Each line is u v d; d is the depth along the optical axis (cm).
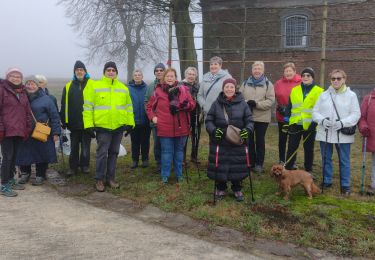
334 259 414
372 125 595
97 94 611
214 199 555
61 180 690
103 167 633
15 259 399
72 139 718
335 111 588
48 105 668
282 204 548
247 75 1748
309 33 1636
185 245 442
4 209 543
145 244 442
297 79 711
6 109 588
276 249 434
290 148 669
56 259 402
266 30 1716
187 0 1642
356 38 1555
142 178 698
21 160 652
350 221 491
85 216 525
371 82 1556
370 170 748
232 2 1755
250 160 715
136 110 738
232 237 464
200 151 919
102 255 413
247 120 554
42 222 499
